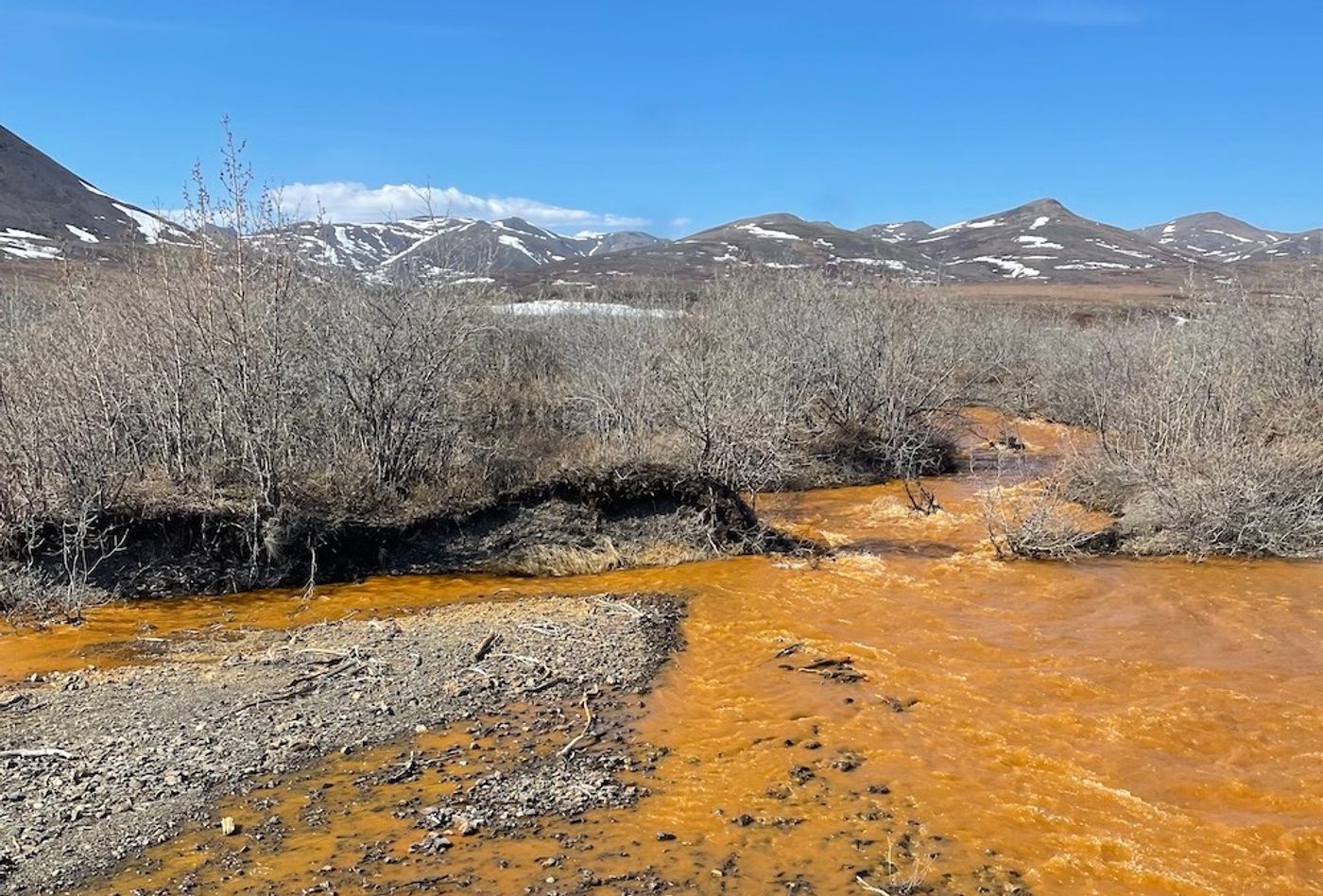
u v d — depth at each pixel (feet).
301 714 26.12
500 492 43.88
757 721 25.90
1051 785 22.13
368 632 33.37
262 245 43.27
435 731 25.23
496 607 36.40
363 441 44.60
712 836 19.88
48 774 22.44
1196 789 21.84
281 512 39.91
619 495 44.06
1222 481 41.34
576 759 23.57
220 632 33.65
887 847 19.45
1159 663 29.40
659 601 36.94
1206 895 17.83
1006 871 18.57
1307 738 24.23
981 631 32.71
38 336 43.88
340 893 17.61
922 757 23.62
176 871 18.44
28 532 36.83
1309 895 17.80
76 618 34.63
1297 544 40.81
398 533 41.78
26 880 18.15
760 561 42.27
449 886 17.88
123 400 41.65
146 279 45.01
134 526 38.32
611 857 18.95
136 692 27.73
